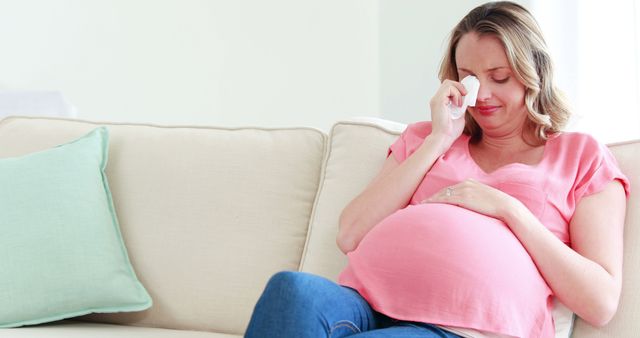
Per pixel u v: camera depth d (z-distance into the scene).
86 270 2.02
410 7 3.70
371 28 3.80
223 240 2.10
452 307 1.49
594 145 1.80
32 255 2.00
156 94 3.71
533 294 1.54
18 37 3.56
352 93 3.83
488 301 1.49
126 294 2.05
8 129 2.37
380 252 1.62
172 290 2.10
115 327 2.01
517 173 1.75
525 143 1.88
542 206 1.71
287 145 2.19
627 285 1.66
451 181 1.80
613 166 1.77
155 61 3.70
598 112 2.93
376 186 1.87
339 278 1.71
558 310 1.64
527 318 1.52
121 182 2.22
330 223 2.01
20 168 2.10
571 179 1.75
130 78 3.68
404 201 1.86
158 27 3.71
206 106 3.76
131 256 2.14
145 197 2.19
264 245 2.08
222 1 3.77
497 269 1.52
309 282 1.36
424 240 1.58
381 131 2.09
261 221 2.11
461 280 1.51
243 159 2.18
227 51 3.78
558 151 1.81
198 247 2.11
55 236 2.02
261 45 3.81
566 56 3.00
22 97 3.09
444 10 3.58
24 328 1.94
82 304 2.02
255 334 1.33
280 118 3.83
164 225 2.15
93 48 3.64
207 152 2.21
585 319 1.59
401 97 3.74
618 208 1.72
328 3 3.85
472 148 1.93
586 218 1.70
